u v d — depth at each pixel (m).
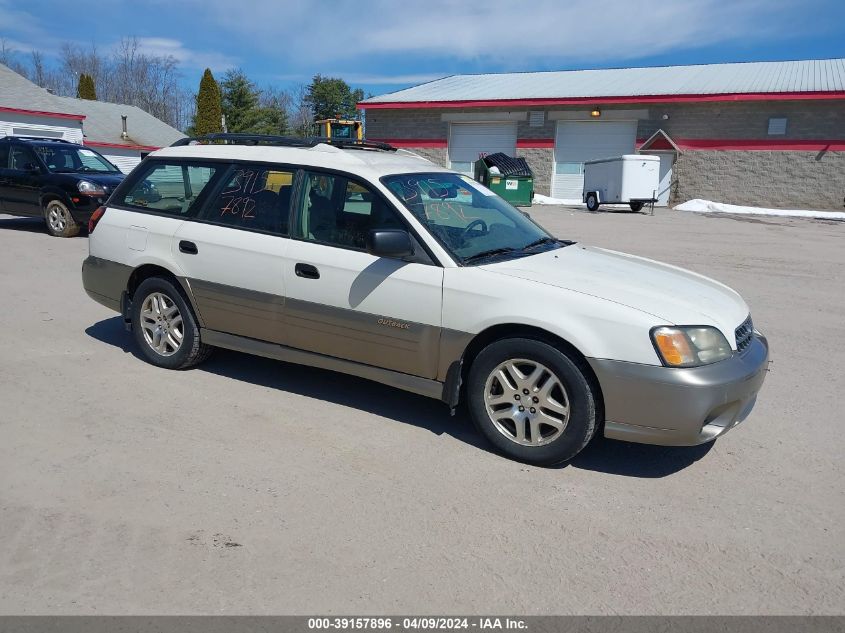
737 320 4.22
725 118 28.03
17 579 2.93
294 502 3.60
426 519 3.49
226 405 4.88
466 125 32.47
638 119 29.30
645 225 20.05
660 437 3.81
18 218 15.54
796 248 14.74
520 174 24.19
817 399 5.36
